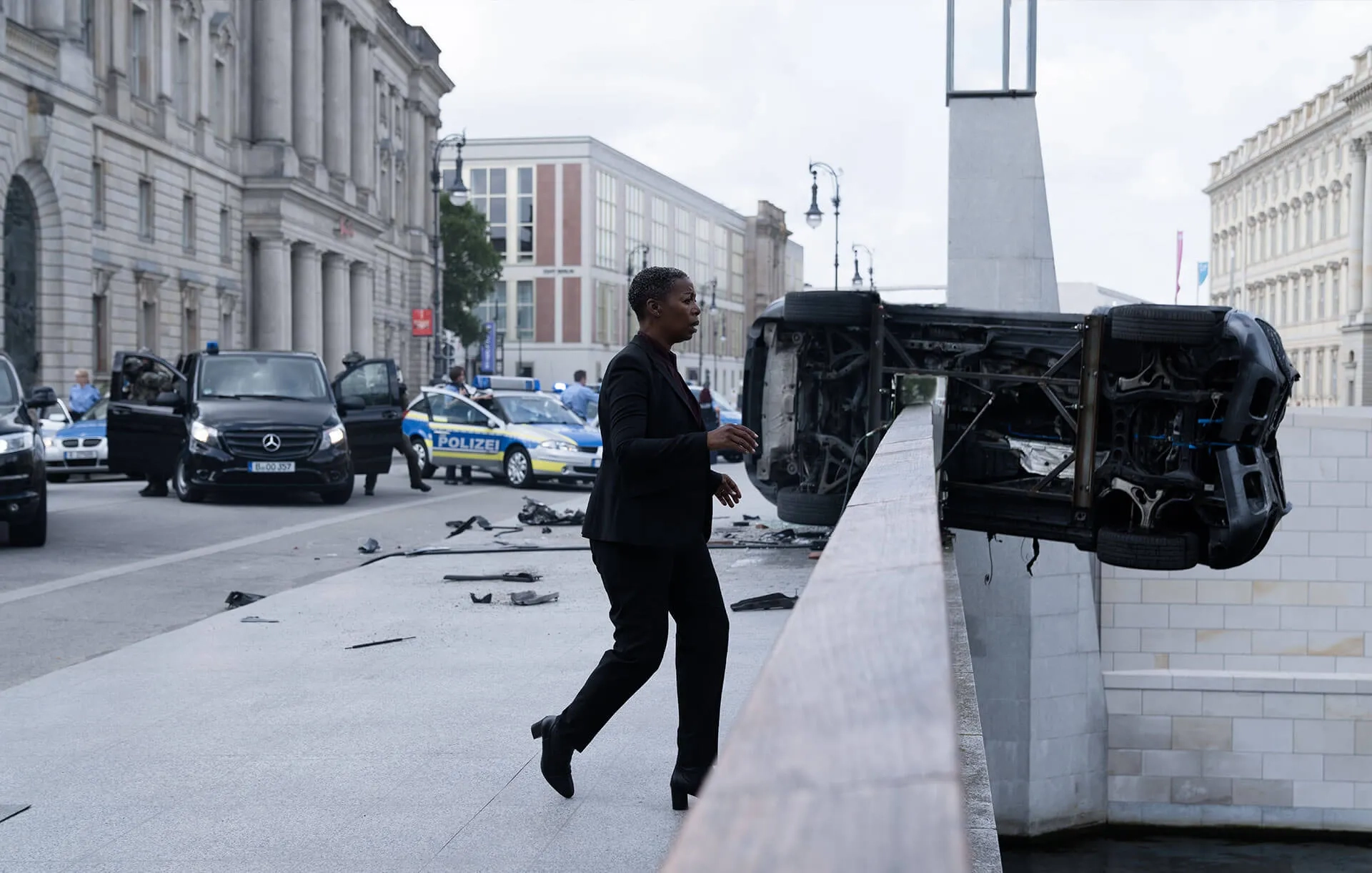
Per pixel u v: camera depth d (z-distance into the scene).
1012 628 13.18
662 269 4.71
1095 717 13.69
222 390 21.03
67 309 37.81
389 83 79.31
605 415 4.61
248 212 56.19
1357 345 89.31
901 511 3.01
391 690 7.23
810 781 0.78
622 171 108.44
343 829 4.75
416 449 27.36
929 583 1.56
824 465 12.48
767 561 13.46
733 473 30.22
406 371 83.94
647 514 4.58
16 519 13.99
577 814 4.91
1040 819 13.42
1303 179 101.56
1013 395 9.61
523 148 101.69
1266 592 14.70
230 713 6.68
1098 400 8.73
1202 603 14.73
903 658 1.09
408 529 17.06
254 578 12.45
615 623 4.71
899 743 0.83
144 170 45.28
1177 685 13.84
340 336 66.31
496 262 91.75
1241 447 8.11
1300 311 102.56
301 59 61.69
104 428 26.22
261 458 19.83
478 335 91.69
